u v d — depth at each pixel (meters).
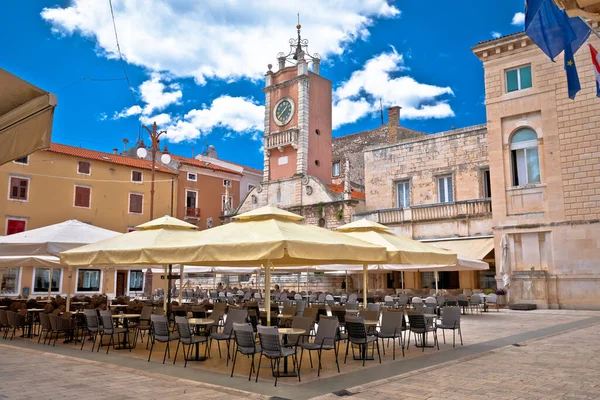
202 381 8.83
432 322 13.16
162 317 10.76
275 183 42.03
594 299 23.64
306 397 7.69
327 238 11.10
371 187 36.81
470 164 32.22
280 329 10.42
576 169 24.83
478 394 7.81
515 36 26.88
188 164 49.34
